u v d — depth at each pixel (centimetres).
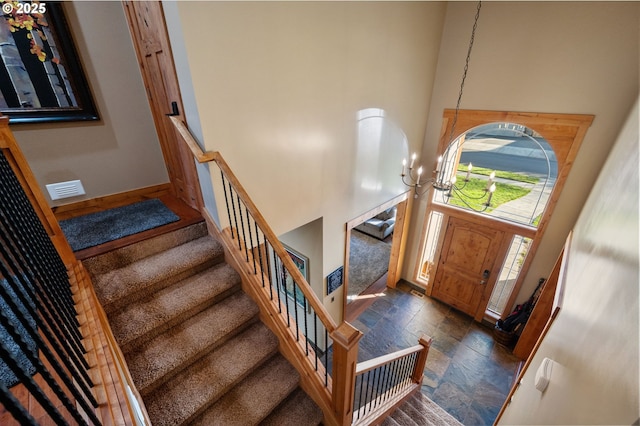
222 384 188
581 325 149
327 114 291
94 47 258
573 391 118
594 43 307
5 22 217
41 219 182
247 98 221
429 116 454
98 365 133
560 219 380
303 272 420
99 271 217
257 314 232
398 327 488
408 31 341
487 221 444
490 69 381
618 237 135
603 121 321
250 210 192
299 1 227
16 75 230
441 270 522
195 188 264
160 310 205
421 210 519
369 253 722
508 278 466
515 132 404
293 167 280
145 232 245
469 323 495
